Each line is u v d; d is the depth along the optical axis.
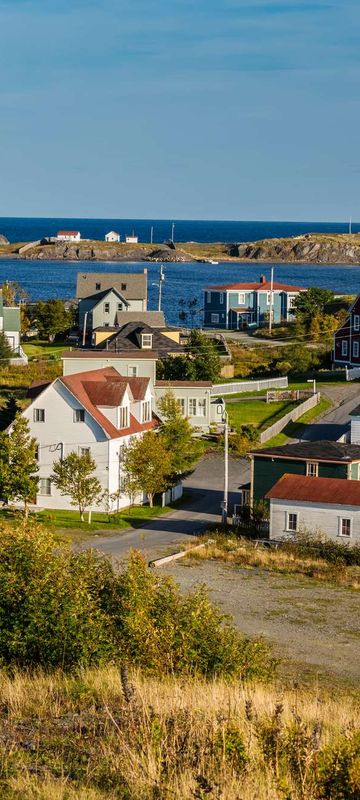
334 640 52.50
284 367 144.00
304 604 59.81
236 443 104.31
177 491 89.81
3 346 140.12
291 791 19.59
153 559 68.75
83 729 25.27
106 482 83.00
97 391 85.12
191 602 35.59
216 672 33.16
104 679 30.06
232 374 140.12
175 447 88.12
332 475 81.50
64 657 32.53
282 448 84.81
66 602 33.09
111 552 70.00
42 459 83.69
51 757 22.89
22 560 34.28
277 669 45.53
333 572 67.69
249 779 19.94
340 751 20.72
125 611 33.91
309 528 75.25
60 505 83.81
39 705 27.62
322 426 114.38
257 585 63.97
